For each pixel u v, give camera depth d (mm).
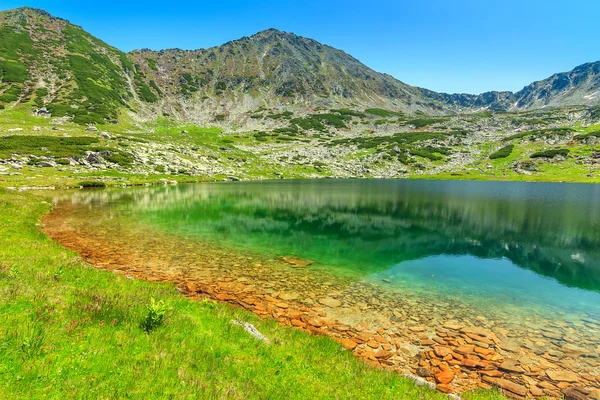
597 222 42812
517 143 166625
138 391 6684
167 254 23875
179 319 10719
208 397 6898
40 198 46156
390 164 152250
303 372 9242
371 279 21031
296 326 13914
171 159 115688
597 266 25375
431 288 19859
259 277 20016
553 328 14844
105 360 7508
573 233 36875
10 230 23562
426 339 13344
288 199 63562
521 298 18625
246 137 178750
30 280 11695
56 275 13102
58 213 38969
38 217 33844
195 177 105000
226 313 12844
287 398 7762
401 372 10930
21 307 9086
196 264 21875
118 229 31562
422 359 11828
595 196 72500
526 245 31688
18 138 96375
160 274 19438
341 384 8961
